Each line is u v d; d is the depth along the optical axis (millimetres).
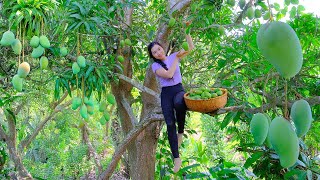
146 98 2850
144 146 2869
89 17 1860
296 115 796
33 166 4059
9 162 3500
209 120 4133
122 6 2375
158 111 2555
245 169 2129
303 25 1990
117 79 2439
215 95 1828
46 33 1793
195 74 3291
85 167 3852
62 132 4355
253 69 2227
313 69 2248
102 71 2148
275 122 752
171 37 2566
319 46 2096
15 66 2422
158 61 2039
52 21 1702
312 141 2443
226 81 2260
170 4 2492
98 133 4980
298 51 617
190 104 1849
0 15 1696
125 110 2953
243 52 2172
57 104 3832
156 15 3115
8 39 1489
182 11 2420
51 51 1994
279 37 613
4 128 3479
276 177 2215
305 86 2090
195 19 2293
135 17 3105
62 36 1892
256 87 2398
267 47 623
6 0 1566
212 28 2498
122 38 2582
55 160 3875
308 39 2021
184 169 2402
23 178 3357
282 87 2000
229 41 2576
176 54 1976
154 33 2975
